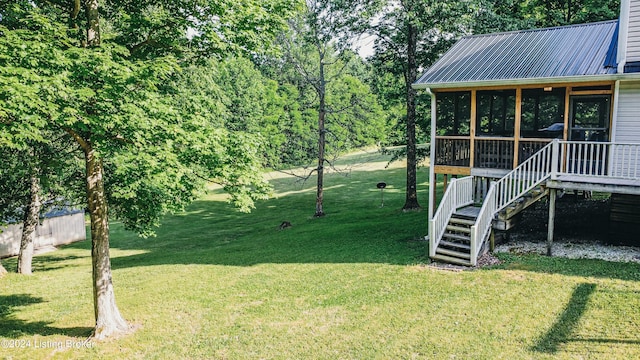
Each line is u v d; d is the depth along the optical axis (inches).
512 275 452.8
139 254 890.7
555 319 359.3
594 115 550.9
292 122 1770.4
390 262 548.4
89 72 319.9
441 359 324.8
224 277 578.6
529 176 507.5
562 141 488.4
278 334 389.1
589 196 719.1
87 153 400.5
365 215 985.5
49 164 510.0
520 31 689.6
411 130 925.8
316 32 957.2
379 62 971.3
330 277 520.4
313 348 359.9
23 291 620.4
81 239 1145.4
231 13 401.7
